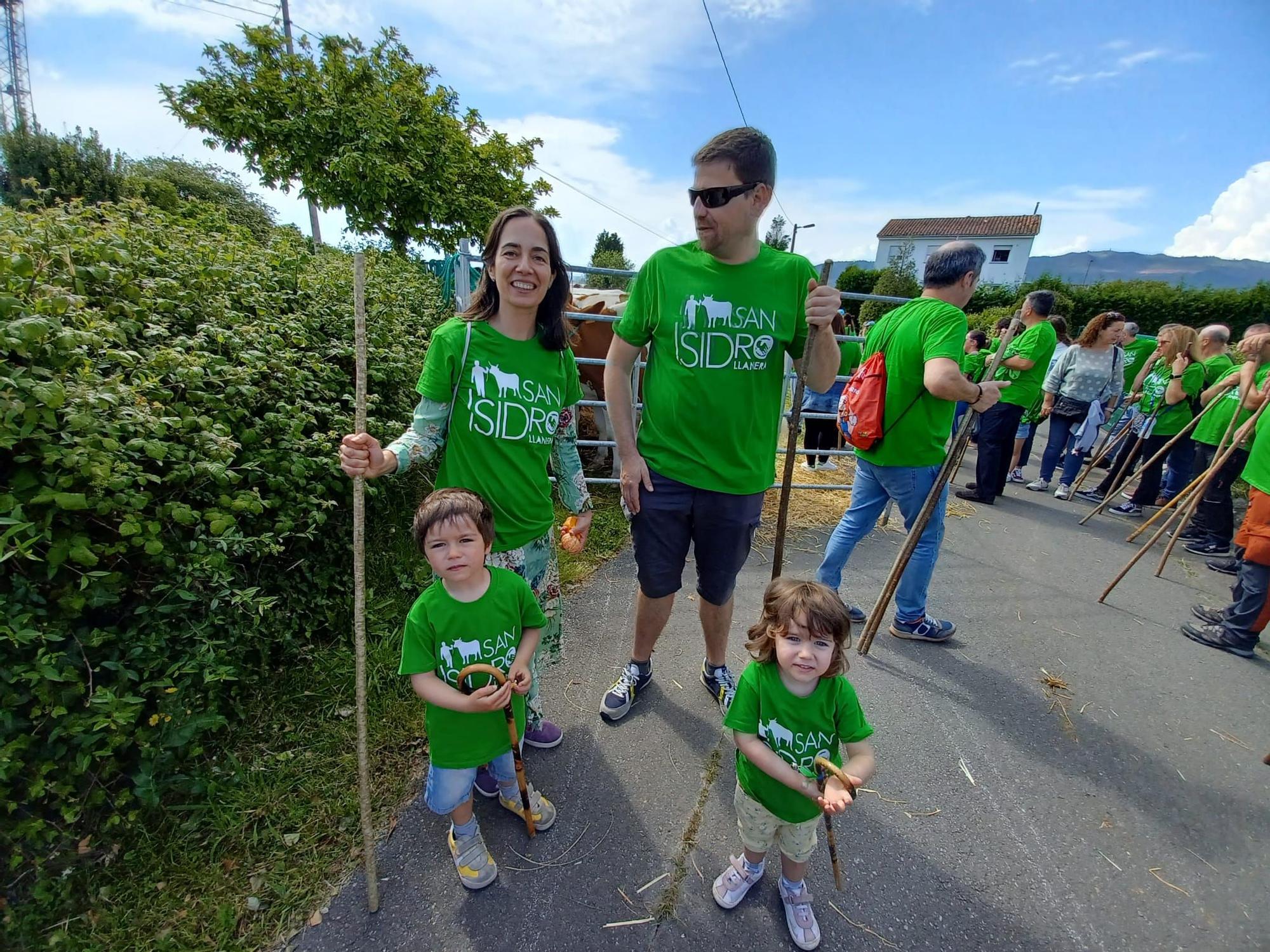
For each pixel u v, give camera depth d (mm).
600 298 5637
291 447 2572
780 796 1640
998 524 5547
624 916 1790
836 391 7113
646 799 2209
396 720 2400
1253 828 2244
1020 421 5961
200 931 1653
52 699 1630
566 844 2012
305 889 1791
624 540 4422
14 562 1680
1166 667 3258
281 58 9367
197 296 2885
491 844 1997
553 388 1995
